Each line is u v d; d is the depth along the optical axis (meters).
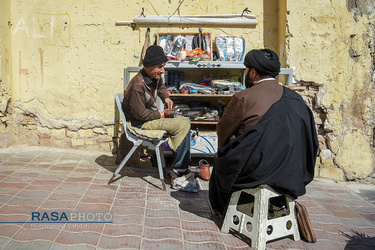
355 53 4.06
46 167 3.72
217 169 2.43
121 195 3.06
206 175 3.76
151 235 2.33
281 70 4.01
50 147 4.57
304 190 2.33
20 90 4.51
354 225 2.81
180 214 2.75
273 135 2.19
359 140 4.10
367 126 4.10
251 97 2.30
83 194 2.99
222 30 4.45
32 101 4.53
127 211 2.71
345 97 4.09
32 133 4.59
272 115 2.22
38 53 4.46
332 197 3.51
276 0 4.43
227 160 2.30
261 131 2.18
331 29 4.05
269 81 2.39
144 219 2.59
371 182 4.10
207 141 4.18
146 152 4.31
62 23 4.41
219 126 2.48
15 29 4.43
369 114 4.09
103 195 3.01
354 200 3.45
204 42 4.29
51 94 4.51
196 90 4.14
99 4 4.38
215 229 2.53
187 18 4.38
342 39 4.05
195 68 4.09
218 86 4.18
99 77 4.47
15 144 4.55
